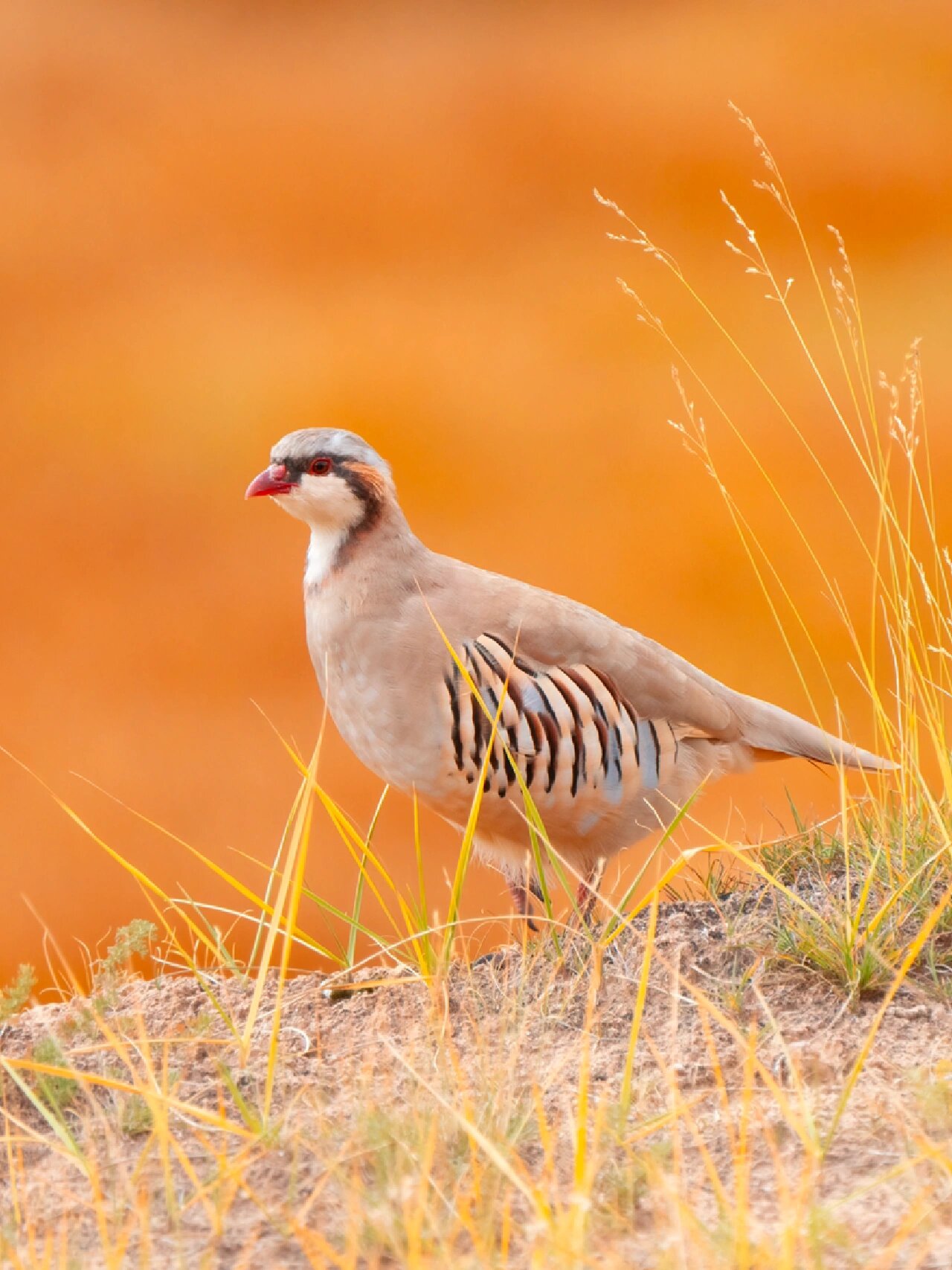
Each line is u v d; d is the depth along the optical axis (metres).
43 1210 6.24
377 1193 5.97
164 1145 6.06
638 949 8.19
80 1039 7.79
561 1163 6.31
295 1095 7.00
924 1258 5.33
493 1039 7.52
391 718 10.45
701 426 10.40
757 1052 7.15
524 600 10.46
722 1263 5.24
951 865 8.26
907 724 9.44
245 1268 5.69
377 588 10.52
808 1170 5.83
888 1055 7.06
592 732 10.31
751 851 9.60
